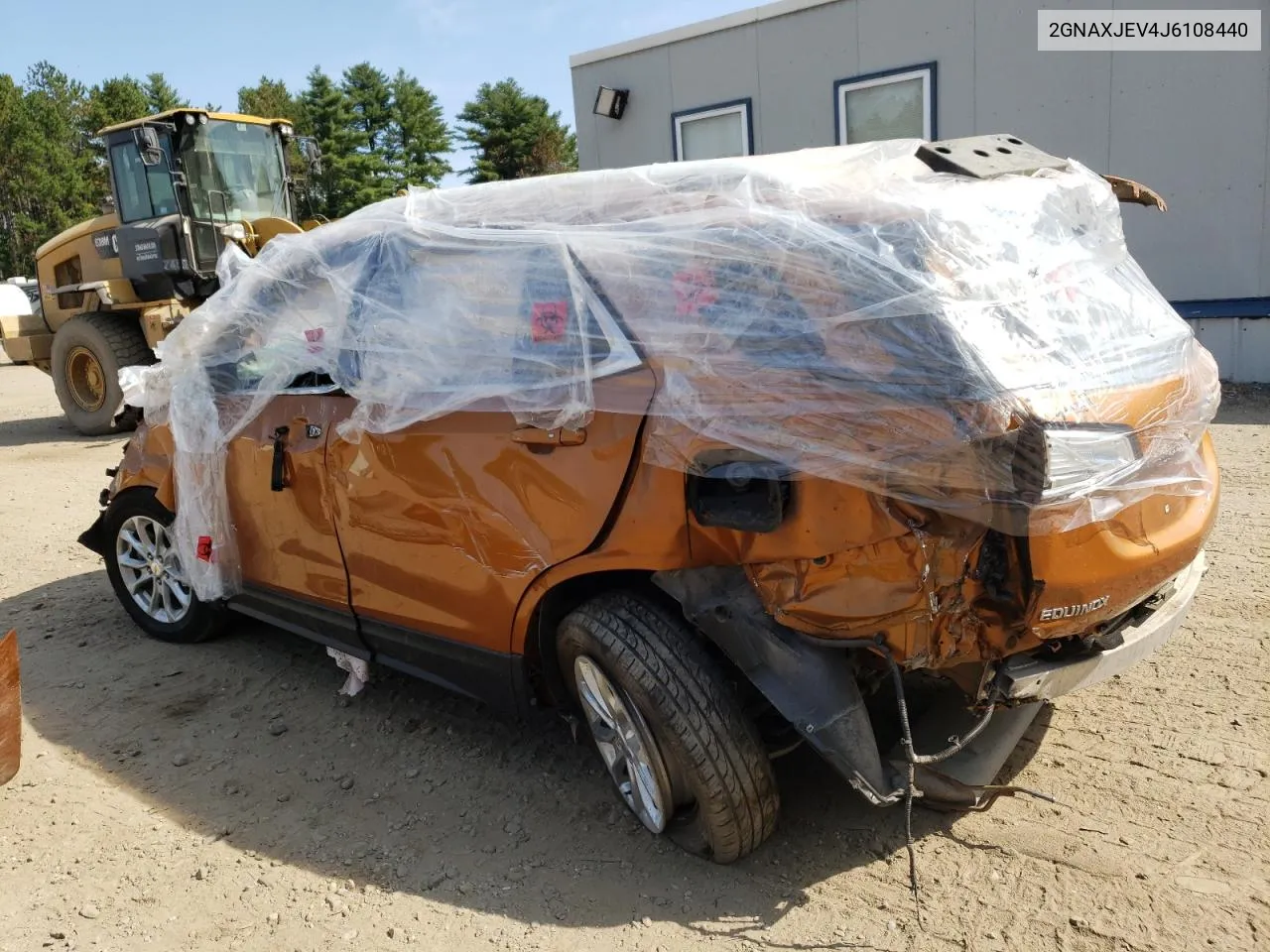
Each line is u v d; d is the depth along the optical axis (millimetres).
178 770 3305
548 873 2672
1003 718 2865
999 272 2307
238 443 3590
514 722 3510
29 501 7324
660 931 2412
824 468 2193
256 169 10602
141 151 9422
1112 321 2566
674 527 2412
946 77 8812
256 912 2574
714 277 2393
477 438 2760
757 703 2588
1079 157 8445
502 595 2789
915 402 2107
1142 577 2326
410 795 3094
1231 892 2387
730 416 2291
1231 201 7934
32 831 2967
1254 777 2818
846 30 9234
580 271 2596
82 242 10961
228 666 4102
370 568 3182
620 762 2707
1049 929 2318
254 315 3529
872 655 2385
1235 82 7711
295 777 3230
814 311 2250
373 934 2469
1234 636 3697
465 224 2926
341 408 3197
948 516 2133
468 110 70125
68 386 10688
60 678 4039
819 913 2432
